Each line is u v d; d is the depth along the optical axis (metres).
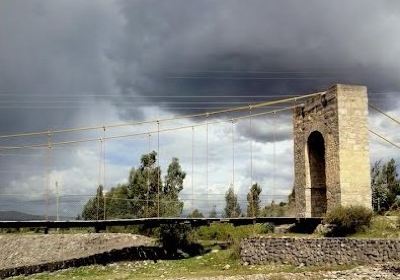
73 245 54.59
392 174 49.31
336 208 39.88
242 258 40.78
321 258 35.78
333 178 42.12
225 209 59.41
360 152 41.84
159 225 48.53
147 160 63.25
